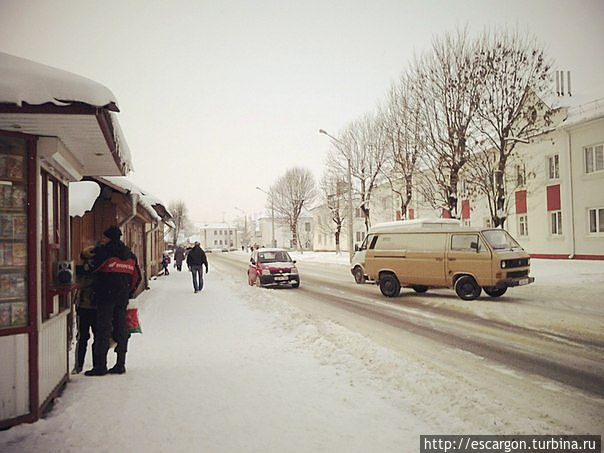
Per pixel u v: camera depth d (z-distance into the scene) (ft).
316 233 247.09
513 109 75.77
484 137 79.20
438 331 31.78
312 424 14.52
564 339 28.50
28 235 15.07
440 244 47.83
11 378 14.62
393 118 96.07
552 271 69.67
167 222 99.30
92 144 18.20
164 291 61.77
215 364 22.09
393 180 115.34
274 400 16.76
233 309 42.16
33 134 15.60
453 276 46.85
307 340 27.35
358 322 35.68
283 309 40.01
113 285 20.38
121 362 20.68
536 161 93.56
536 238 94.48
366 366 21.49
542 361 23.50
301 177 227.40
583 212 83.61
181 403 16.52
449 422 14.84
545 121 80.02
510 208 101.40
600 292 49.49
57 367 17.74
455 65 80.18
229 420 14.88
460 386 18.54
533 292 51.34
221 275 94.58
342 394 17.44
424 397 17.12
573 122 83.56
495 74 76.33
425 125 85.25
